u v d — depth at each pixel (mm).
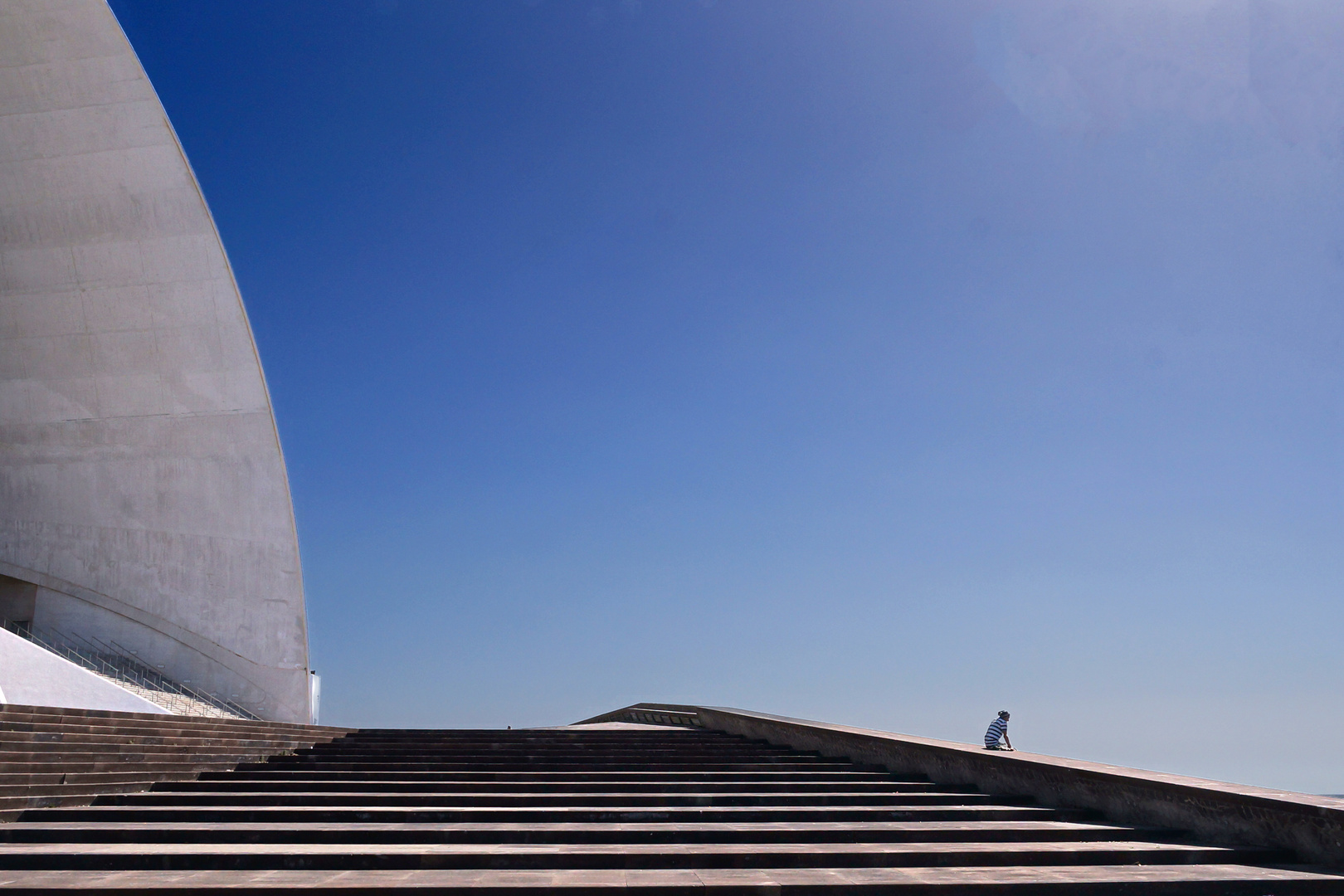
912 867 5566
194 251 20109
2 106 19188
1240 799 5898
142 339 20141
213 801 7375
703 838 6273
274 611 20156
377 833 6172
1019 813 7176
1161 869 5355
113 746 8305
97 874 5004
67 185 19641
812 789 8484
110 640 19281
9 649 11484
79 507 19766
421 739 11695
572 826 6582
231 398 20422
